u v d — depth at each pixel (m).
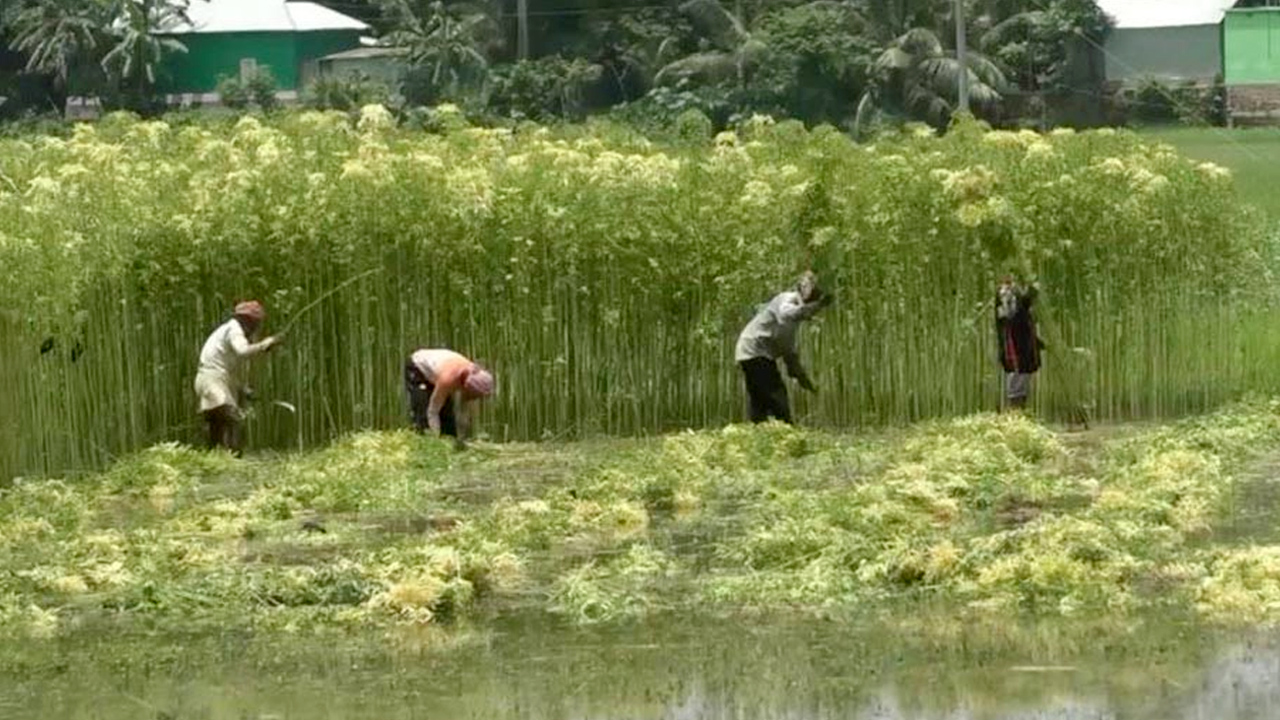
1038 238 37.50
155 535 26.88
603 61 96.56
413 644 21.38
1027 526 25.05
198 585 23.94
